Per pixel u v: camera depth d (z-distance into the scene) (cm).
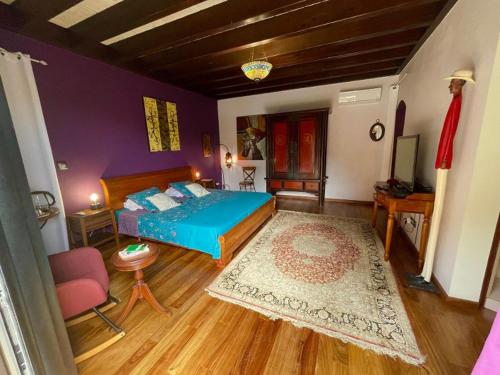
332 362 133
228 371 129
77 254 170
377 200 289
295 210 445
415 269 229
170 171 418
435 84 231
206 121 541
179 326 164
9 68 215
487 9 148
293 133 468
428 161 242
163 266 248
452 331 153
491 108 145
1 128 84
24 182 93
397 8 196
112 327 161
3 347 76
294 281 212
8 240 82
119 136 332
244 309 179
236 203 333
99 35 234
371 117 451
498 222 156
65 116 265
